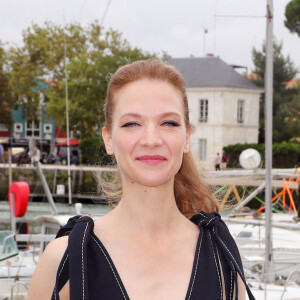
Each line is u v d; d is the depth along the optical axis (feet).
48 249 5.10
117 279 4.82
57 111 119.75
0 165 115.85
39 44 133.18
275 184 32.32
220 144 139.95
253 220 25.55
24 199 26.16
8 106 151.84
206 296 4.93
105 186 6.38
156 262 5.05
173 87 5.24
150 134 5.00
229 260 5.08
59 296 4.91
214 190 6.92
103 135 5.56
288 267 23.35
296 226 23.73
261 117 151.23
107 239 5.12
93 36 124.16
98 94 117.39
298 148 87.20
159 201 5.19
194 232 5.39
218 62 147.02
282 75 138.82
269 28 18.48
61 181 93.45
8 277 20.63
